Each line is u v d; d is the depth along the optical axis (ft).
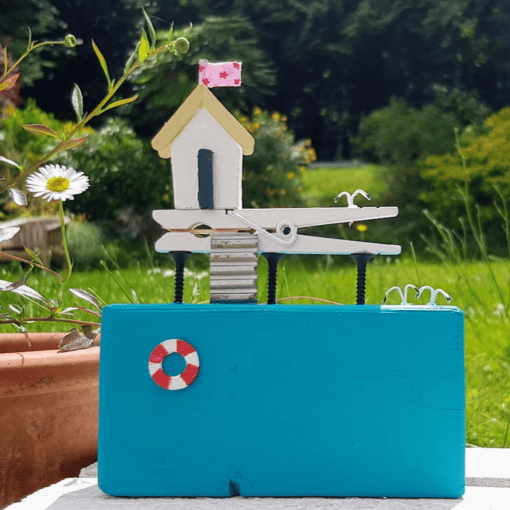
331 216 1.58
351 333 1.54
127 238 7.41
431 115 10.53
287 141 8.67
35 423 1.59
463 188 8.47
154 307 1.56
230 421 1.55
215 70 1.60
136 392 1.55
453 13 13.55
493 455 1.70
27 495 1.59
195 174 1.59
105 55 12.13
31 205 6.49
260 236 1.59
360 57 13.61
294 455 1.54
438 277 4.14
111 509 1.51
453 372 1.54
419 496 1.54
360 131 11.89
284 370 1.55
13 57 10.21
